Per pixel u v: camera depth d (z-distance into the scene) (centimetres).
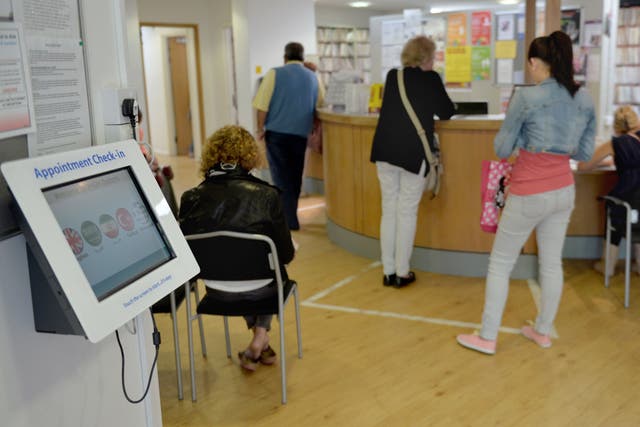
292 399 275
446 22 668
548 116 274
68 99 172
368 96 497
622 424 249
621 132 377
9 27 146
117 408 190
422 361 306
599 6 743
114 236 153
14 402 151
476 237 418
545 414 258
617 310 361
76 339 171
